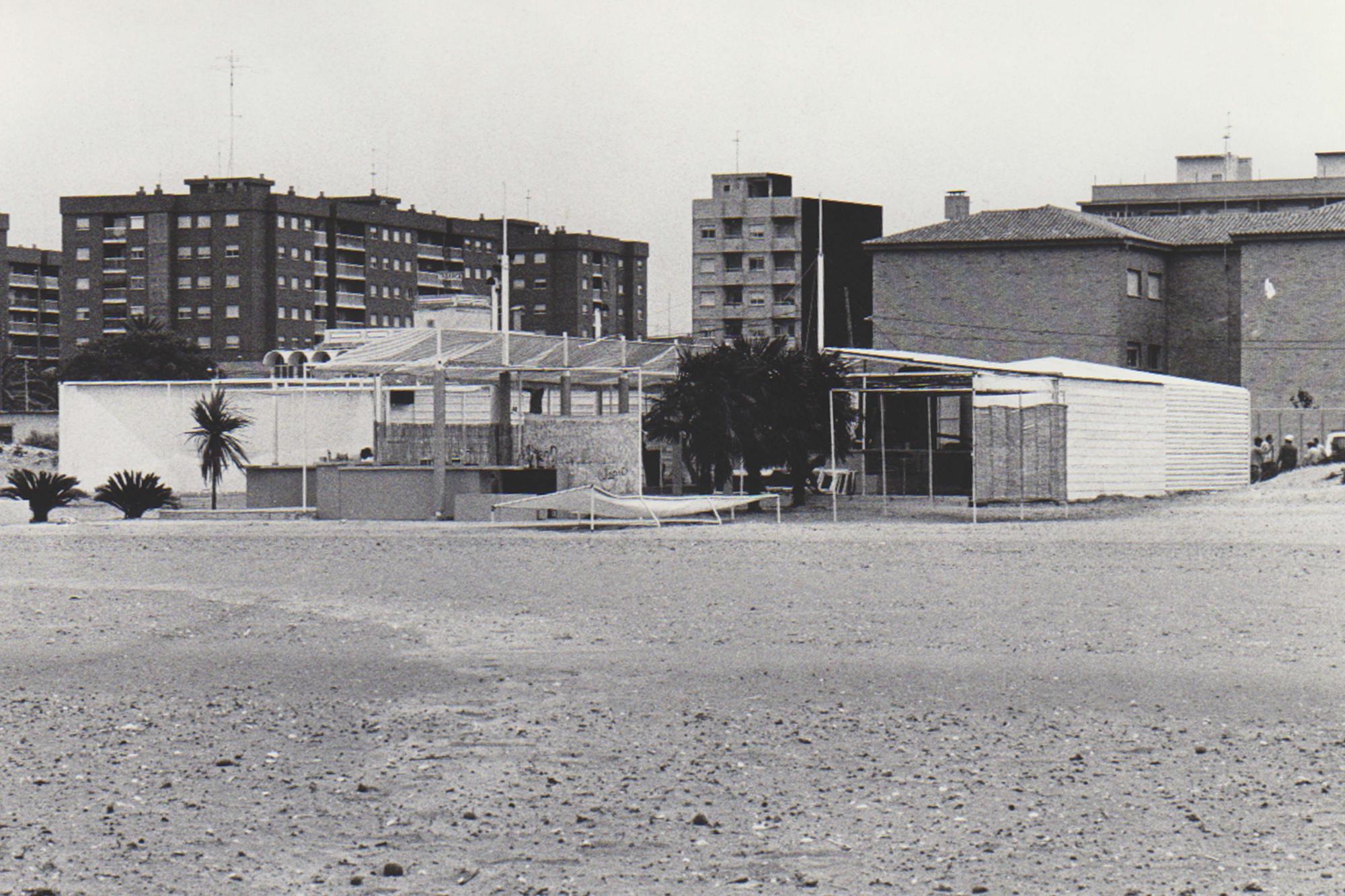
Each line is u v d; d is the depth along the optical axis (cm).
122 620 2434
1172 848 1130
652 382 5609
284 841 1182
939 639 2111
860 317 15325
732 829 1198
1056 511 4881
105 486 5516
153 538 4119
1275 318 9006
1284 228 8981
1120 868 1082
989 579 2839
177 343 15088
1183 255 9638
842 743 1477
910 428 6203
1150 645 2034
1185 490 6069
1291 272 8981
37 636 2266
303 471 5459
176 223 17588
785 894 1044
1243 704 1631
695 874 1088
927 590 2681
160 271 17562
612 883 1073
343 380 6819
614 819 1232
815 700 1691
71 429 7462
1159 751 1424
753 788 1319
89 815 1254
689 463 5000
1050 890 1039
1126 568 3000
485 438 4859
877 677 1825
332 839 1187
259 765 1423
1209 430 6288
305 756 1456
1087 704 1642
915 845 1148
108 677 1908
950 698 1688
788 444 4978
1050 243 9269
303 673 1920
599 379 5488
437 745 1498
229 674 1923
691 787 1323
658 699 1711
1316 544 3447
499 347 4847
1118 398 5572
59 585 2958
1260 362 9038
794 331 15462
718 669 1895
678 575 2984
